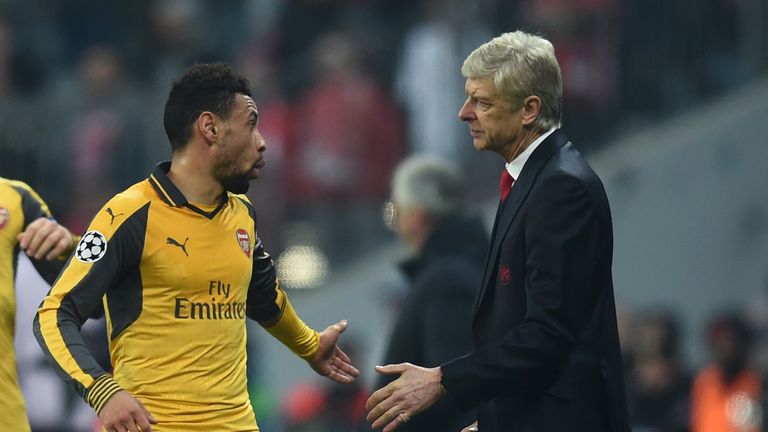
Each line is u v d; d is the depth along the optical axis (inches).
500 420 695.7
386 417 684.1
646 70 1668.3
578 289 668.7
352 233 1676.9
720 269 1599.4
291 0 1803.6
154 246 672.4
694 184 1611.7
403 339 849.5
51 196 1722.4
